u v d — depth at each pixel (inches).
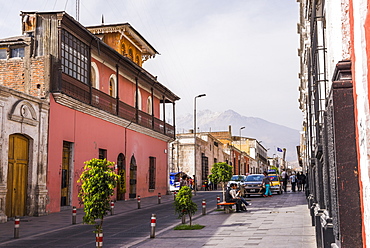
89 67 914.1
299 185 1510.8
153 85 1337.4
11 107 645.3
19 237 479.2
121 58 1055.0
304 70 894.4
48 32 789.2
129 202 1055.6
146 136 1298.0
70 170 836.0
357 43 150.0
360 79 147.2
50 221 633.0
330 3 225.6
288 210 708.0
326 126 281.3
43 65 773.9
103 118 982.4
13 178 660.1
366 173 144.6
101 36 1300.4
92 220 358.3
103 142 987.3
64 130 807.7
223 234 459.2
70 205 826.8
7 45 788.6
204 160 2059.5
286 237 417.1
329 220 260.2
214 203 973.8
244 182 1147.3
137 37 1363.2
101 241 359.9
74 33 841.5
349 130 180.9
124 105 1104.2
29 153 704.4
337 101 183.2
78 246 413.4
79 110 865.5
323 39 317.1
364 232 155.0
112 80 1098.7
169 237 456.1
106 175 366.0
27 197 695.1
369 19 130.2
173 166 1876.2
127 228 554.3
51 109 764.0
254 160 3762.3
